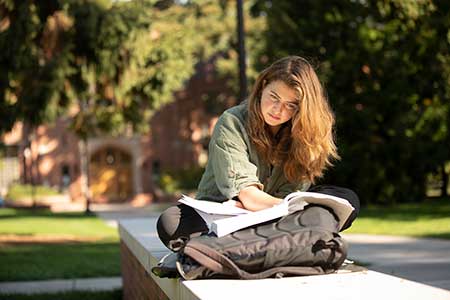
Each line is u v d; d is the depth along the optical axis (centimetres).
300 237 262
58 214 3144
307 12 2559
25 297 733
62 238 1639
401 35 2148
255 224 271
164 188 4600
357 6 2330
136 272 515
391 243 1179
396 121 2384
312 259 266
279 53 2473
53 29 1540
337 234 268
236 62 3866
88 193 3269
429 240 1210
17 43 1467
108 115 1850
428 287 240
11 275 914
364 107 2384
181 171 4666
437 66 2148
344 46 2392
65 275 916
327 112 291
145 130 1934
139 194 4881
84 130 2223
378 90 2345
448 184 3178
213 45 3906
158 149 4950
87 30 1534
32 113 1564
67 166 4800
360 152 2397
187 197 298
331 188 298
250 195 286
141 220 712
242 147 293
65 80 1596
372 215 1916
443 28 1886
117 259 1107
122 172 4928
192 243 260
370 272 277
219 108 4672
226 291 236
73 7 1526
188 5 3909
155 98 1719
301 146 288
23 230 1916
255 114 292
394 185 2461
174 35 1711
